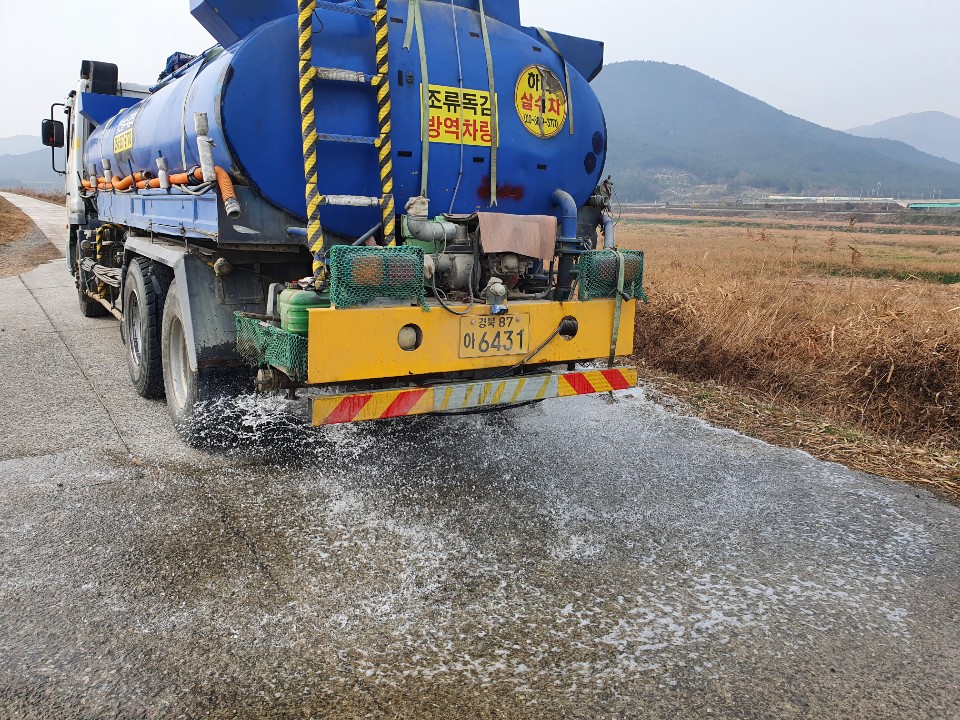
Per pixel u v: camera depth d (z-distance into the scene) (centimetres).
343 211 416
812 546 361
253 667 253
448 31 441
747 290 866
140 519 365
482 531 367
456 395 387
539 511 394
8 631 268
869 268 1778
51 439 479
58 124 1001
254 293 455
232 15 396
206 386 458
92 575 309
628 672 257
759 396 665
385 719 229
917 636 285
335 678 249
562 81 482
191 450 468
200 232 425
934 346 617
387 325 360
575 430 543
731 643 277
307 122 383
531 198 480
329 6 399
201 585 305
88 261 864
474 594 306
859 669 263
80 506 377
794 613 299
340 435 512
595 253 427
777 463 481
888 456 500
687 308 801
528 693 244
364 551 341
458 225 398
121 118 688
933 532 380
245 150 387
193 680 245
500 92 454
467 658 262
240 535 352
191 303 443
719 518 391
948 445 557
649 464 473
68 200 1003
